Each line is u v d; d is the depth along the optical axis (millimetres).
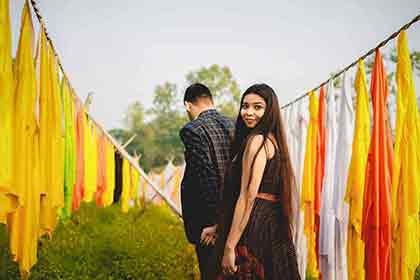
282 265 4191
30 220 4293
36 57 4730
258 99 4277
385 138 4234
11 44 3711
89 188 8414
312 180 5930
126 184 13688
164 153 66250
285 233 4219
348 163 5008
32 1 4418
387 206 4148
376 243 4141
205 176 5258
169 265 8414
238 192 4367
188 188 5438
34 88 4234
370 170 4266
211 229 4945
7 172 3641
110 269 8469
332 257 5332
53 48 5074
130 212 17312
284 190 4227
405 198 3984
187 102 5680
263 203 4211
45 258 8203
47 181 4836
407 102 4004
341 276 5102
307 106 6465
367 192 4262
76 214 14172
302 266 6301
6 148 3652
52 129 4914
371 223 4203
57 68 5418
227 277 4215
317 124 5895
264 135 4230
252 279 4168
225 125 5469
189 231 5480
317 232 5723
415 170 3965
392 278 4105
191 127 5359
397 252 4070
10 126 3684
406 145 3984
